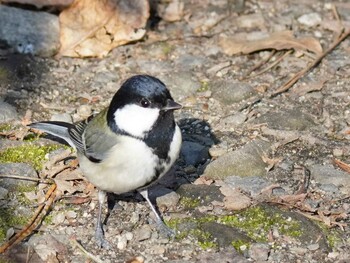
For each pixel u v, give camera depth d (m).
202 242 9.26
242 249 9.11
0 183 10.25
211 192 10.10
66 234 9.45
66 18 13.51
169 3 14.65
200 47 13.62
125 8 13.49
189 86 12.55
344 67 13.01
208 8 14.70
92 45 13.41
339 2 14.82
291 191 10.12
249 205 9.84
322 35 13.93
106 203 10.00
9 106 11.95
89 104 12.20
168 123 8.85
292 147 11.03
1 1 13.63
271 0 14.80
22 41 13.24
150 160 8.90
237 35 13.90
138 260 8.96
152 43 13.73
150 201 9.79
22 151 10.98
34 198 10.04
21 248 9.12
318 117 11.74
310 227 9.40
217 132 11.45
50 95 12.36
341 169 10.55
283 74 12.88
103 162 8.98
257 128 11.48
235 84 12.52
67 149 11.02
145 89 8.76
